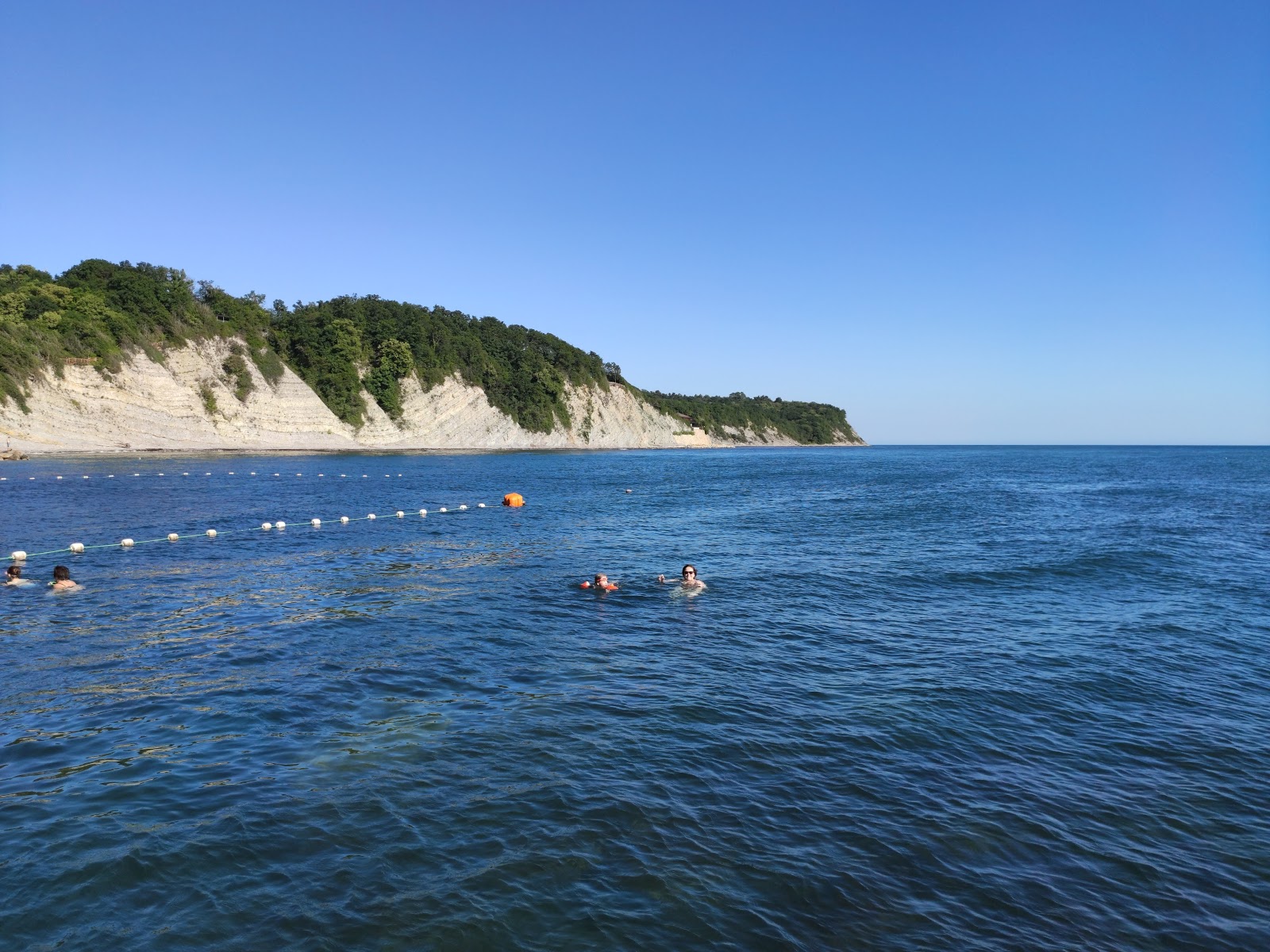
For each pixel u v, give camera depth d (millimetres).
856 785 10109
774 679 14234
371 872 7977
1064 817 9398
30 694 12922
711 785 9992
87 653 15281
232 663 14727
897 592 21953
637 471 88938
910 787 10078
